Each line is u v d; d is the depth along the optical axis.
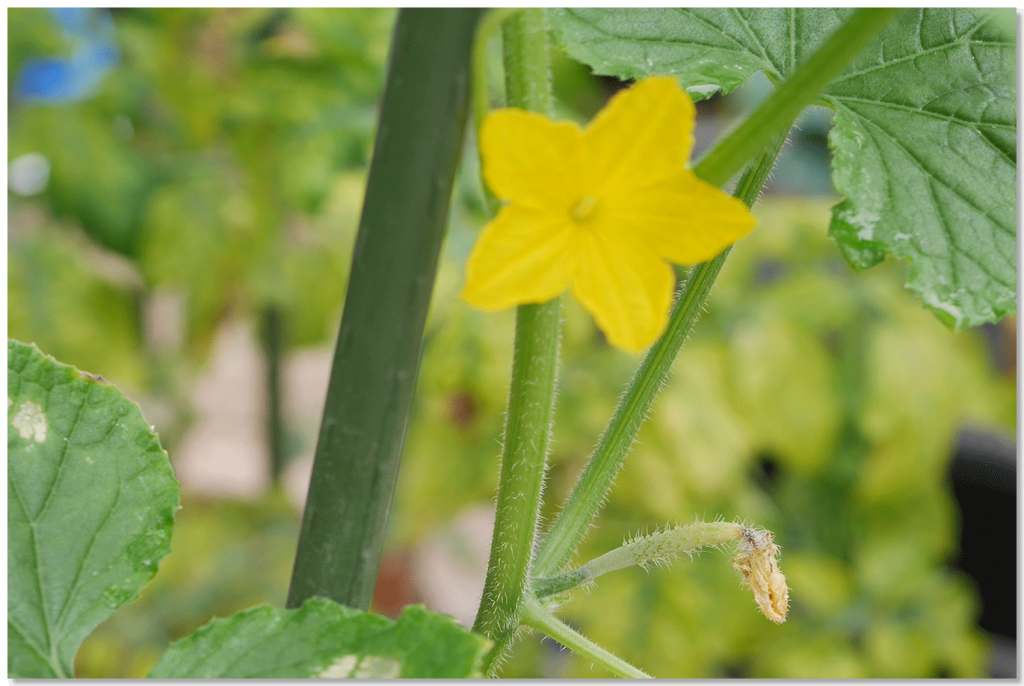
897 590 0.83
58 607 0.34
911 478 0.75
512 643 0.37
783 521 0.89
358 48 0.78
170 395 0.98
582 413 0.77
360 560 0.34
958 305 0.35
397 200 0.32
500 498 0.35
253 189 0.81
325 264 0.86
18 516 0.34
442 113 0.32
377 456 0.34
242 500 1.01
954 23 0.37
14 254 0.81
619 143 0.30
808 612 0.85
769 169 0.36
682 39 0.37
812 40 0.37
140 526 0.34
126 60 0.79
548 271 0.30
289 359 1.09
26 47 0.73
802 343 0.75
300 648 0.32
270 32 0.83
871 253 0.35
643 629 0.79
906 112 0.36
